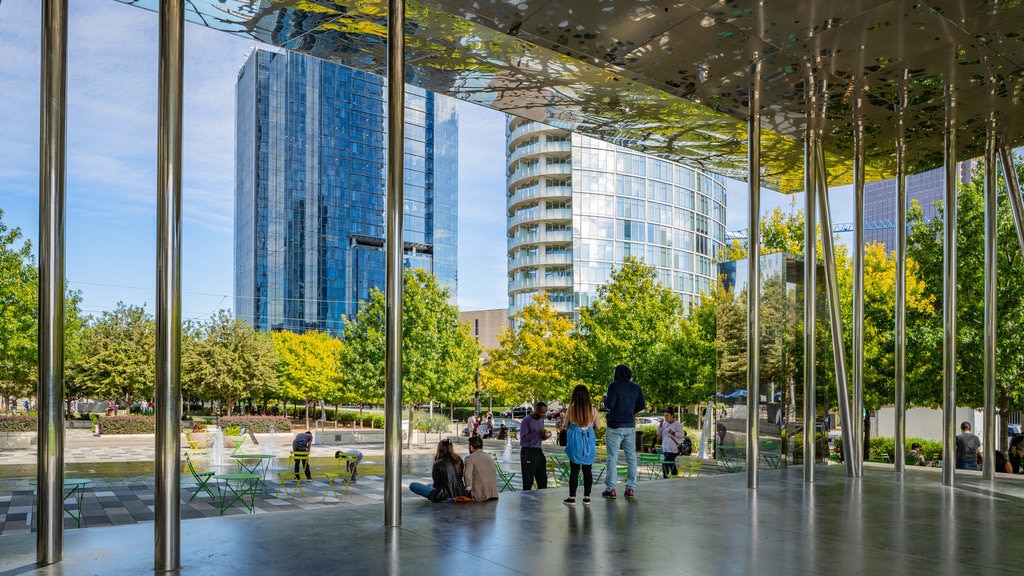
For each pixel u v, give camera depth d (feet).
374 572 16.49
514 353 147.23
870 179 49.08
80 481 39.47
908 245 74.28
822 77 32.17
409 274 138.41
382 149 374.02
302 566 16.98
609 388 29.27
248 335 161.89
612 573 16.72
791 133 40.55
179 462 17.31
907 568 17.61
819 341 45.09
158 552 16.74
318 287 352.28
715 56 30.14
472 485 27.63
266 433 145.28
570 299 280.31
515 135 297.12
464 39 31.17
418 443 120.06
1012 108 35.47
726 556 18.63
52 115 18.01
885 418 92.07
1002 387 66.59
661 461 52.85
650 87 36.04
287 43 32.07
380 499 51.29
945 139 39.22
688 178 292.81
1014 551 19.66
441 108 388.78
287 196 347.97
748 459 33.24
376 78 371.35
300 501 50.14
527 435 37.24
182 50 18.24
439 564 17.30
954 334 37.76
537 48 31.94
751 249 35.83
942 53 29.25
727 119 39.96
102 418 130.31
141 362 143.23
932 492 32.17
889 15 25.98
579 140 279.90
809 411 36.55
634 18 26.84
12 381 102.83
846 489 32.94
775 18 26.40
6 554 18.13
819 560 18.35
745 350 46.19
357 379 138.10
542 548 19.24
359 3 27.76
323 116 356.79
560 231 285.02
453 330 143.74
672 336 107.96
